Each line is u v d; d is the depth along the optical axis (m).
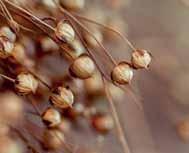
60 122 0.21
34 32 0.19
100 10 0.26
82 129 0.25
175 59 0.31
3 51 0.17
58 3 0.20
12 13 0.18
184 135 0.30
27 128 0.21
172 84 0.30
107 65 0.21
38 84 0.20
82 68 0.18
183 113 0.30
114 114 0.19
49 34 0.18
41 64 0.21
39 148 0.21
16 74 0.19
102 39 0.22
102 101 0.23
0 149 0.20
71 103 0.18
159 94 0.30
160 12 0.31
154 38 0.30
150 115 0.30
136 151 0.29
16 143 0.21
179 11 0.31
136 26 0.30
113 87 0.23
